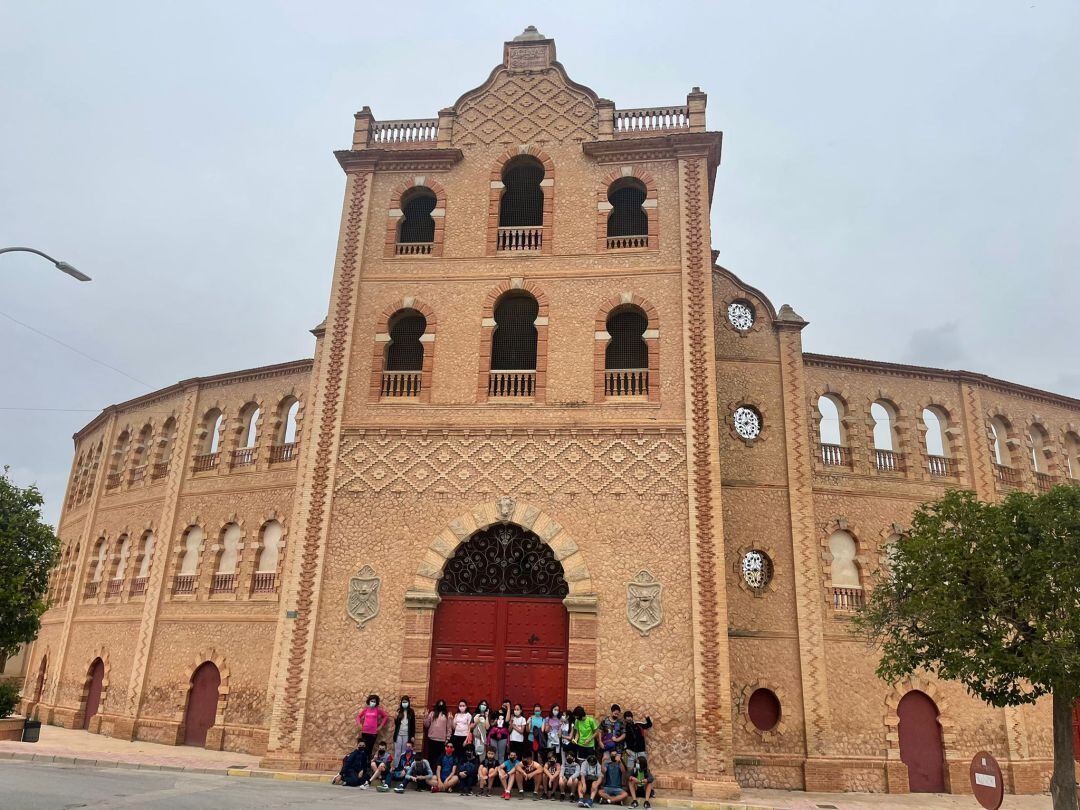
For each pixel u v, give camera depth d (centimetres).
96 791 1444
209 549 2964
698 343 2191
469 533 2102
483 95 2575
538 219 2520
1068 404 3094
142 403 3559
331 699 2006
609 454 2127
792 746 2336
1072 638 1485
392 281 2388
